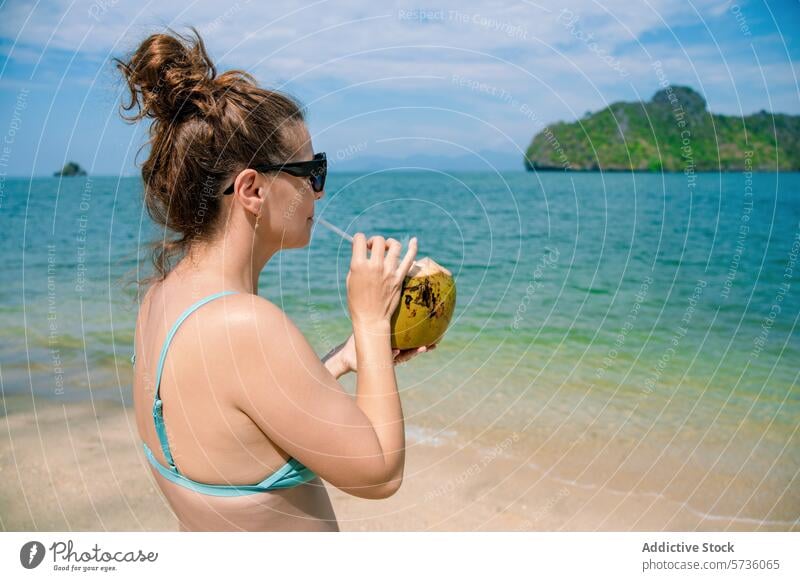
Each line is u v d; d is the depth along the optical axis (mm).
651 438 4367
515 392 5250
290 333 1350
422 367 5906
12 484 3664
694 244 12289
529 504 3559
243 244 1466
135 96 1537
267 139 1463
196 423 1374
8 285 9656
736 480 3760
